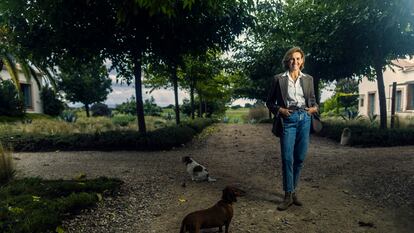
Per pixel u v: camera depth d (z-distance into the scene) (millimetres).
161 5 4008
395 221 3318
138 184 4875
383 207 3725
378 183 4641
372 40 9969
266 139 11539
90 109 32250
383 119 10711
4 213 3068
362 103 25547
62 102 28547
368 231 3094
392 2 6395
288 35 11586
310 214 3539
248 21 9609
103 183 4445
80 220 3367
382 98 10703
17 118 20766
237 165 6402
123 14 4605
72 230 3127
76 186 4195
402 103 19812
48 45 8711
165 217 3518
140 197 4223
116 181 4758
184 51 9953
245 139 11586
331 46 10594
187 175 5516
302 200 4012
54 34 8570
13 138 9203
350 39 10055
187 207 3824
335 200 4000
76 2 7898
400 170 5250
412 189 4246
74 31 8414
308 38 11320
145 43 9336
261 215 3525
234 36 9945
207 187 4695
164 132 9906
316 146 9258
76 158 7496
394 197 4027
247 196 4215
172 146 9055
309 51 11828
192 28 8859
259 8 10133
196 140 11336
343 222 3314
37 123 15023
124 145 8867
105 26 8680
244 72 19906
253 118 26281
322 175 5301
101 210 3684
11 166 4973
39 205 3398
